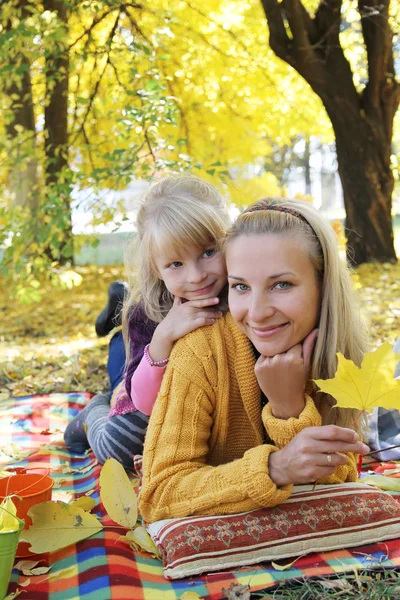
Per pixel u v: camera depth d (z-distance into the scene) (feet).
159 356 6.47
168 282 6.54
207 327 6.10
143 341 7.41
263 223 5.32
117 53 20.48
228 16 28.30
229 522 5.47
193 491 5.55
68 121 26.89
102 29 24.29
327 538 5.54
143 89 18.06
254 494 5.30
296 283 5.28
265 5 26.30
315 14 26.94
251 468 5.32
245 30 29.14
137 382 6.72
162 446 5.76
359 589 4.96
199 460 5.83
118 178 16.84
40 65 25.58
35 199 21.70
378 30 26.55
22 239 18.67
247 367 5.90
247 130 31.55
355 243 29.60
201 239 6.32
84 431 9.04
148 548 5.69
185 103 28.30
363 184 28.96
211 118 30.09
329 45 27.04
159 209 6.53
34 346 18.17
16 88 24.07
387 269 27.94
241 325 5.55
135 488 7.30
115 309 10.19
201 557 5.32
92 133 24.54
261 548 5.41
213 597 4.93
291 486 5.42
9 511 5.17
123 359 9.65
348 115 28.25
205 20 28.09
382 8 25.96
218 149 31.19
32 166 22.20
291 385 5.33
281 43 26.84
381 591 4.87
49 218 18.52
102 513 6.73
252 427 6.06
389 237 29.50
